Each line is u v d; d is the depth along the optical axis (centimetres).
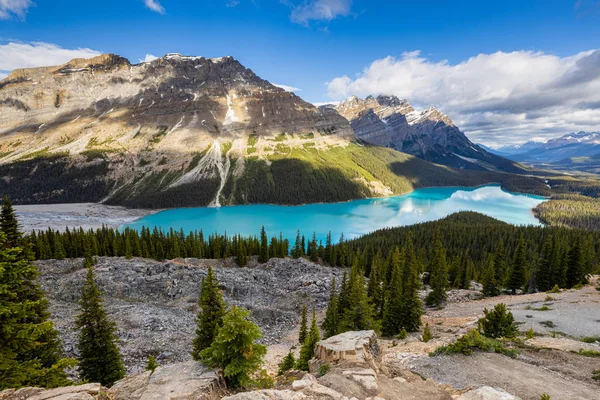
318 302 6588
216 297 2827
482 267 8569
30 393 1266
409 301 3988
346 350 1744
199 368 1617
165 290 6278
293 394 1263
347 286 4572
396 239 12712
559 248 6650
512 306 4212
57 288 5778
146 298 6066
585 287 5103
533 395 1534
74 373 3092
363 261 9431
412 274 4103
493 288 5853
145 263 7319
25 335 1420
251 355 1584
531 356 2084
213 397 1398
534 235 12500
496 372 1812
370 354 1828
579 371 1830
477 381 1695
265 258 9562
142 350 3981
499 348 2148
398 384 1529
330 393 1283
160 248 9188
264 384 1673
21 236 2416
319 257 10494
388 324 4050
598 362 1973
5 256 1416
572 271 6078
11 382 1368
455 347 2158
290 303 6531
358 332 2061
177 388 1409
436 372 1830
